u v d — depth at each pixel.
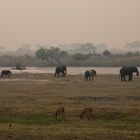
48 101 42.75
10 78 81.38
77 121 32.53
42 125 31.05
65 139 26.11
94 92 50.72
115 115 34.38
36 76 86.94
